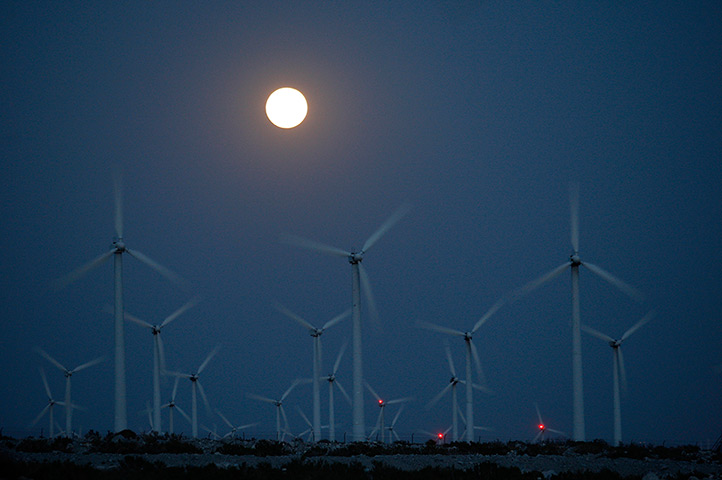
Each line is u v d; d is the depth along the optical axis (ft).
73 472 448.65
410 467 559.38
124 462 502.38
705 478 536.42
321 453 643.04
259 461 554.05
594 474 533.96
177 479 449.89
